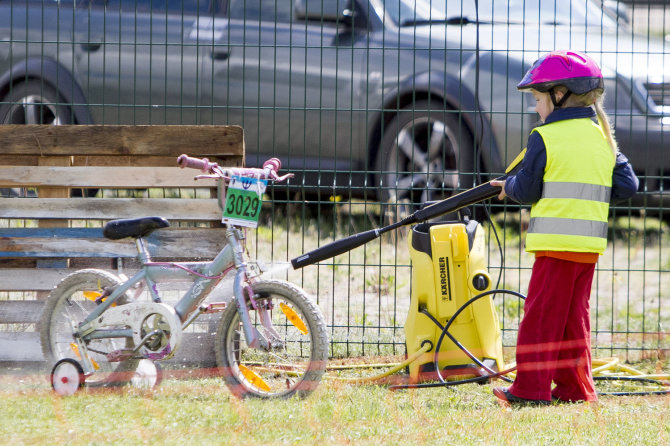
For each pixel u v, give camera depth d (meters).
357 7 24.55
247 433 12.62
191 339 17.11
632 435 12.79
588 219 14.01
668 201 23.70
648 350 18.75
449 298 15.99
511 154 23.41
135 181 17.56
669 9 25.22
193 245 17.36
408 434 12.73
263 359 16.80
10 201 17.75
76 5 25.28
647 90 21.41
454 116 23.94
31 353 17.45
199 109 24.89
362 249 26.17
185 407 14.09
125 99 25.02
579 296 14.43
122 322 15.35
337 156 24.75
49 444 11.98
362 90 24.34
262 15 24.88
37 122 25.77
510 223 27.89
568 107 14.40
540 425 13.24
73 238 17.72
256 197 15.09
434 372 16.02
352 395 15.05
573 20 25.03
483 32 24.28
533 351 14.41
